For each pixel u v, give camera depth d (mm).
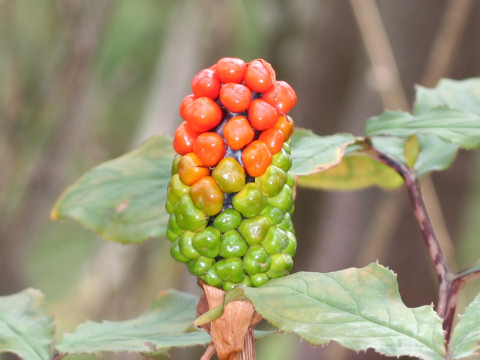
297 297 585
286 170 599
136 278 1489
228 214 588
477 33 1108
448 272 671
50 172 1277
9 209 1312
